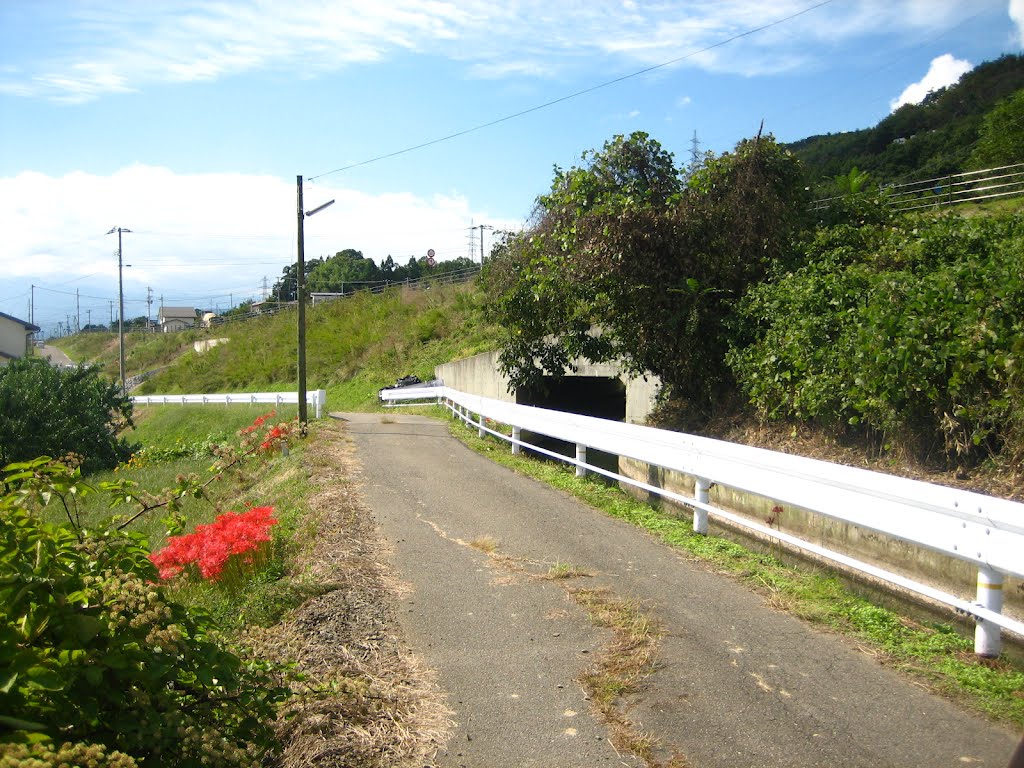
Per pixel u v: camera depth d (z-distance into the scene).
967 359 7.09
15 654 2.57
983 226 9.76
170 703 3.06
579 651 4.93
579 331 14.59
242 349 52.00
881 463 8.20
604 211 11.91
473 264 57.59
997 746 3.70
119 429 26.55
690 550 7.18
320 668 4.75
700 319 11.77
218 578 6.74
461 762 3.71
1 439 22.39
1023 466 6.67
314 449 15.03
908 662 4.67
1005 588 5.18
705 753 3.68
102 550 3.46
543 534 7.88
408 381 31.89
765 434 10.32
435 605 5.85
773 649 4.89
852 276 9.62
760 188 11.82
